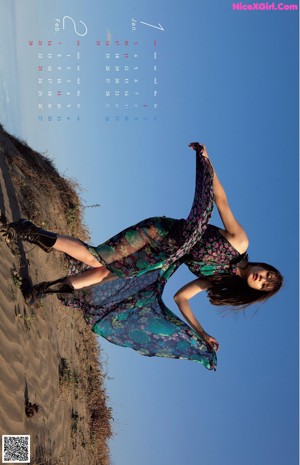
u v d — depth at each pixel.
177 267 6.47
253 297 6.21
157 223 6.18
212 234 6.17
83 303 6.55
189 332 6.37
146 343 6.45
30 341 7.66
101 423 11.69
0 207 8.35
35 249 9.54
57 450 7.88
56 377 8.85
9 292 7.15
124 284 6.46
